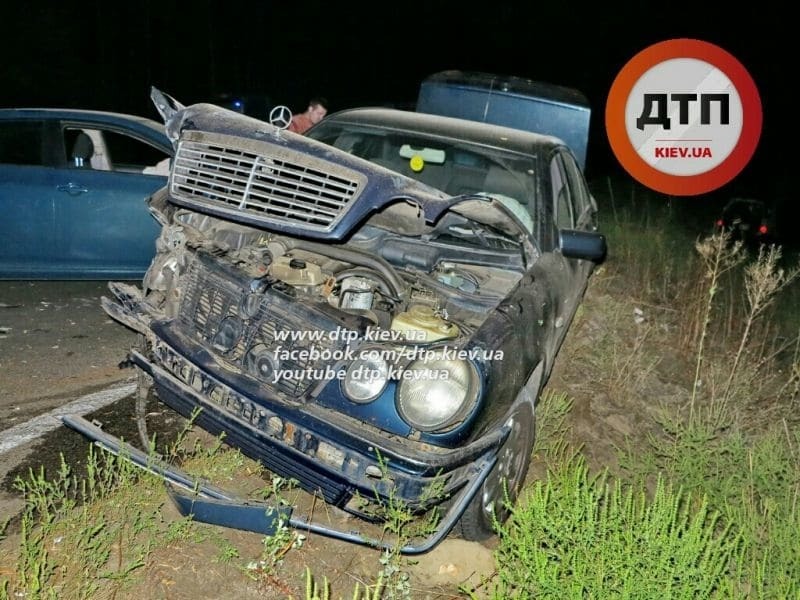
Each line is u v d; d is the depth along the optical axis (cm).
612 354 571
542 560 274
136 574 288
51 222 548
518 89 663
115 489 326
